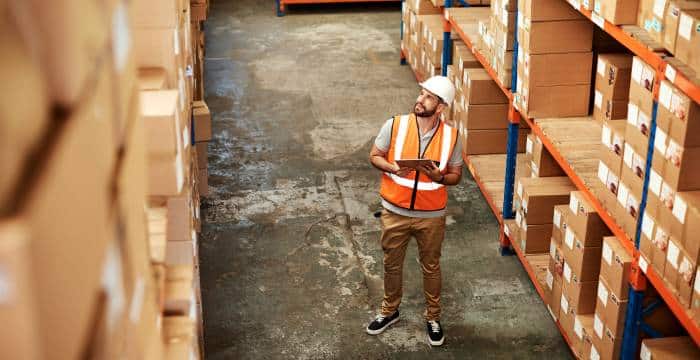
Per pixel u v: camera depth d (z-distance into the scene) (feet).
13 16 2.23
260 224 23.27
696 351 13.76
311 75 35.70
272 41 40.29
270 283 20.45
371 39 40.63
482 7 27.43
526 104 19.22
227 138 29.14
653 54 12.53
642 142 13.29
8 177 2.06
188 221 10.11
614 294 14.80
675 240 12.29
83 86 2.74
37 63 2.37
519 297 19.83
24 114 2.22
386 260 17.65
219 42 40.09
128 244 3.75
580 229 16.34
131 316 3.78
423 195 16.51
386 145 16.71
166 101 8.50
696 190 12.10
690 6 11.84
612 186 14.76
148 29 9.88
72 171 2.50
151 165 8.29
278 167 26.91
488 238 22.52
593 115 19.39
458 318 18.98
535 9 18.22
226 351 17.87
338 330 18.62
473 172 24.41
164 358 6.79
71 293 2.43
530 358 17.71
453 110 27.09
